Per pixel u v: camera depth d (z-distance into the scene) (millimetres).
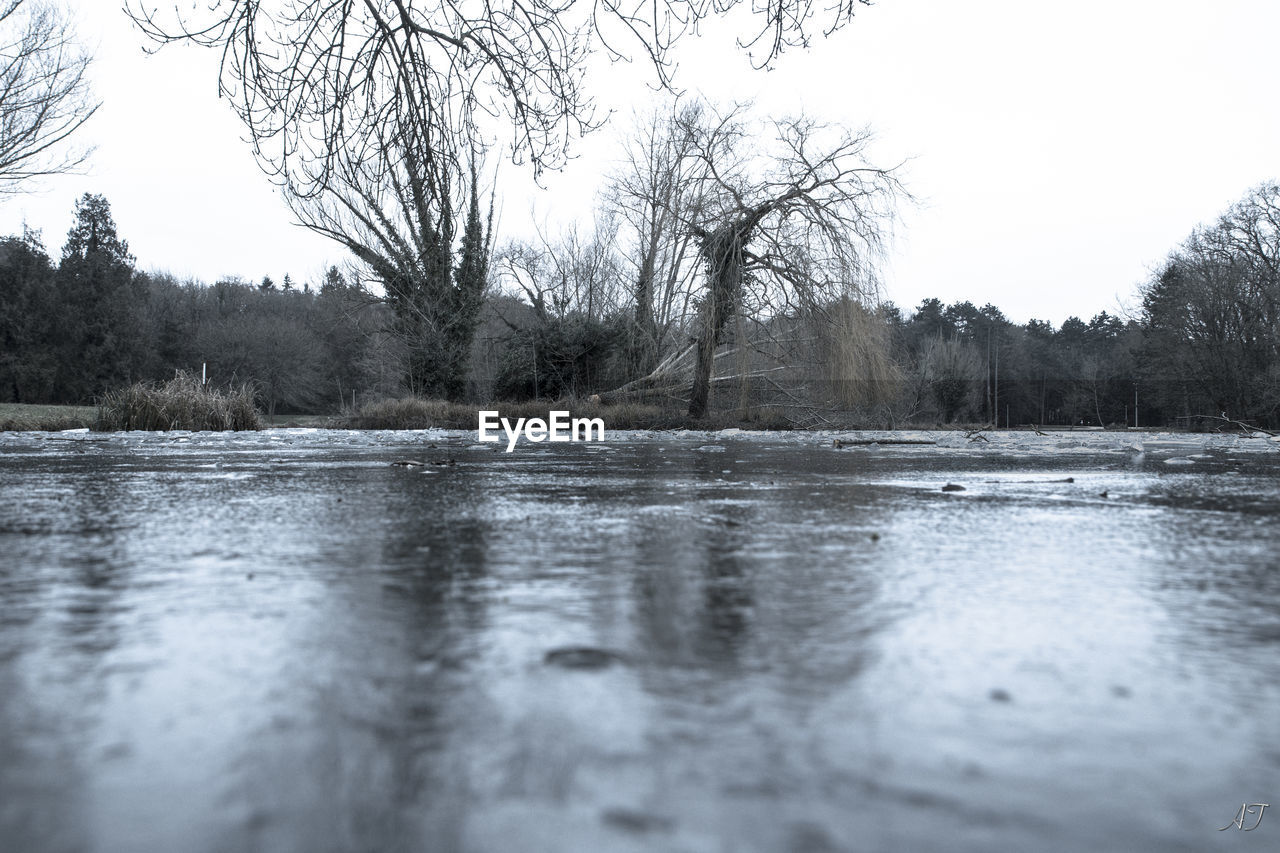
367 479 6031
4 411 23844
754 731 1165
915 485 5590
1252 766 1057
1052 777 1021
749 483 5750
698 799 955
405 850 835
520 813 916
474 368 36375
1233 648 1609
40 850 836
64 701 1275
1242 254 38375
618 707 1260
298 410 65250
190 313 66938
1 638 1650
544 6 6637
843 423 25750
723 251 23344
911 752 1097
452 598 2039
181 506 4160
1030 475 6621
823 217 22266
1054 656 1549
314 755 1072
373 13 6695
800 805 942
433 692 1325
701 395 24234
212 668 1449
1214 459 9250
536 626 1764
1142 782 1010
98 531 3236
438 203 7465
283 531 3234
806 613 1894
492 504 4281
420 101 7016
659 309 30578
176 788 976
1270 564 2541
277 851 836
